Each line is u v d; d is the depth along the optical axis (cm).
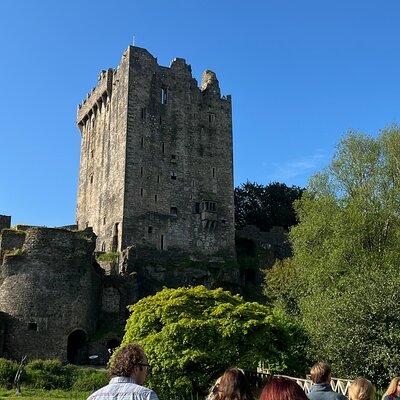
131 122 7938
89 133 9325
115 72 8638
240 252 8825
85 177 9144
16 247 5953
